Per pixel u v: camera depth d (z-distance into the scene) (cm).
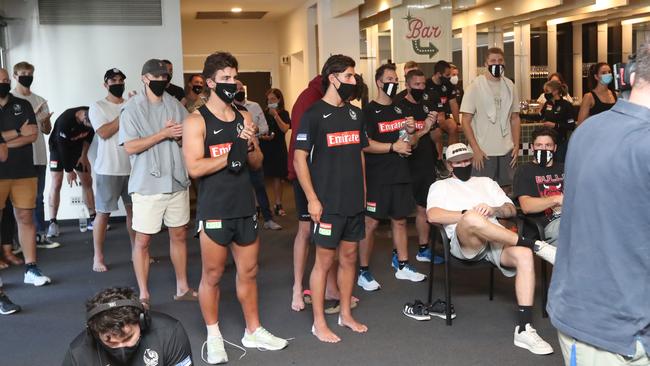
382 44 1138
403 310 465
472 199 448
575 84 1283
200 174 367
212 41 1398
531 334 389
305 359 386
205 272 385
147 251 482
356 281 540
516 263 399
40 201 699
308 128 391
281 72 1398
